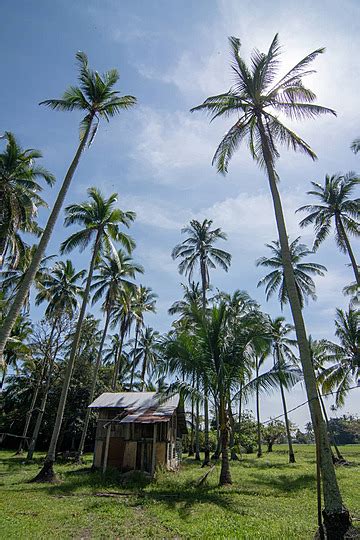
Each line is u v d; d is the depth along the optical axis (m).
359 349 26.92
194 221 32.84
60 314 31.17
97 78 17.59
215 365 16.62
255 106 13.16
